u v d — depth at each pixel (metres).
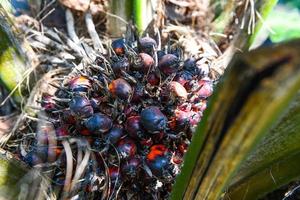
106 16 0.84
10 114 0.78
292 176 0.58
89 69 0.68
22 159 0.68
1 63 0.77
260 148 0.54
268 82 0.30
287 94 0.30
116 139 0.62
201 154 0.41
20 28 0.83
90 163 0.64
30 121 0.74
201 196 0.46
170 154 0.63
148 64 0.64
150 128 0.60
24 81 0.78
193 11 0.88
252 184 0.60
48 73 0.77
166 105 0.63
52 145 0.65
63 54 0.81
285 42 0.30
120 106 0.63
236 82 0.32
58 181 0.65
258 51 0.31
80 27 0.87
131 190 0.65
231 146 0.37
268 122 0.33
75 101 0.63
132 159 0.62
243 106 0.33
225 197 0.61
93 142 0.64
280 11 1.02
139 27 0.80
